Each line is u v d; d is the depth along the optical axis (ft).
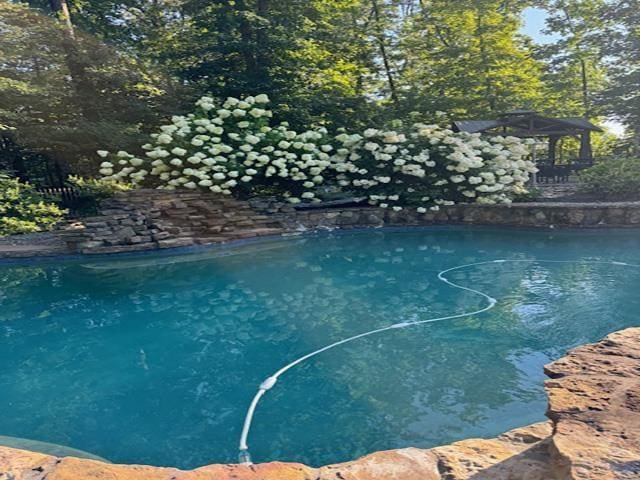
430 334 13.07
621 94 51.34
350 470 4.73
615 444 3.75
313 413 9.20
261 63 41.57
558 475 3.65
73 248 24.12
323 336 13.25
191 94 38.96
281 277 19.77
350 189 33.35
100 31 49.88
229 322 14.64
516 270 19.51
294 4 41.47
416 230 30.17
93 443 8.50
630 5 50.90
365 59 52.60
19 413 9.58
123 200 26.68
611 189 30.53
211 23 39.86
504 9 57.31
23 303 17.06
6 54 34.76
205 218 27.84
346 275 19.80
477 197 30.68
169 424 9.04
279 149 31.04
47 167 41.81
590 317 13.87
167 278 19.97
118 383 10.79
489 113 52.54
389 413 9.09
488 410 9.07
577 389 4.74
